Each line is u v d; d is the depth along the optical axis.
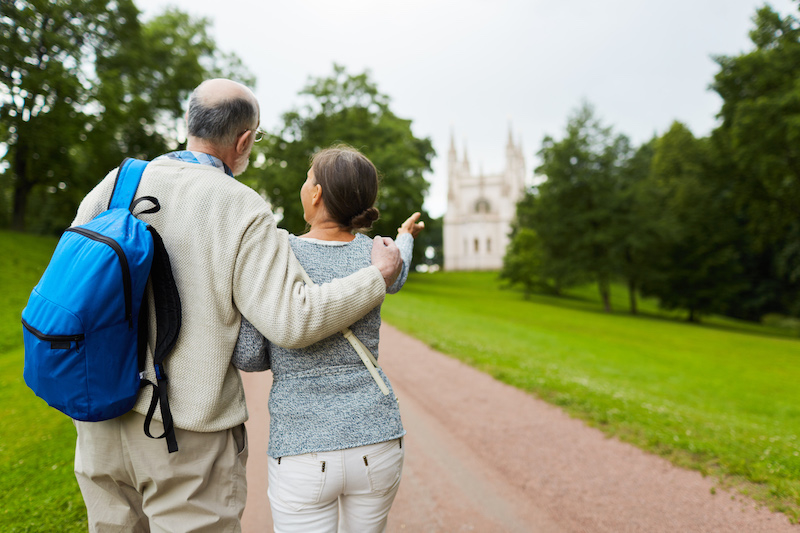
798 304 36.72
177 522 1.32
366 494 1.40
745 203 29.23
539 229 37.09
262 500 3.03
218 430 1.34
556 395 5.75
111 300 1.12
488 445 4.21
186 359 1.29
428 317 15.80
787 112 21.47
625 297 51.03
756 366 15.33
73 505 2.75
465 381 6.59
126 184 1.35
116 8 24.48
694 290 35.34
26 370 1.14
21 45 21.30
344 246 1.49
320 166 1.49
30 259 19.47
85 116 23.12
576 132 35.44
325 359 1.37
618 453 4.07
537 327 19.95
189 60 26.83
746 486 3.45
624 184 36.00
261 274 1.27
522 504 3.18
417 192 33.00
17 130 21.72
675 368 13.42
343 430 1.33
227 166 1.51
